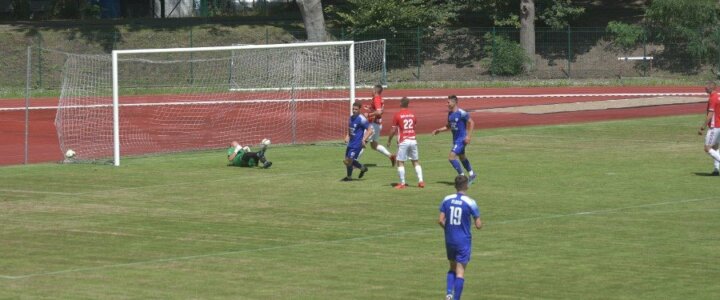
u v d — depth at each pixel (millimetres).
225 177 92625
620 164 97938
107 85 185750
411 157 85000
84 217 73688
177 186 87688
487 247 62031
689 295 50281
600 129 128875
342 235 66500
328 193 83125
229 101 160625
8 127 137750
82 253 61594
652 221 69938
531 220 70688
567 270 55812
